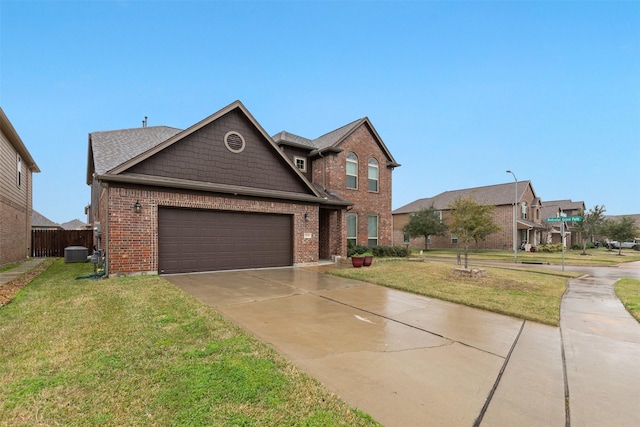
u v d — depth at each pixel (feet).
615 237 98.94
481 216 39.73
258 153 40.29
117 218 29.40
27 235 58.18
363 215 57.16
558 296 26.81
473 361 13.05
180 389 9.56
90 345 12.97
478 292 26.66
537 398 10.21
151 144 42.24
